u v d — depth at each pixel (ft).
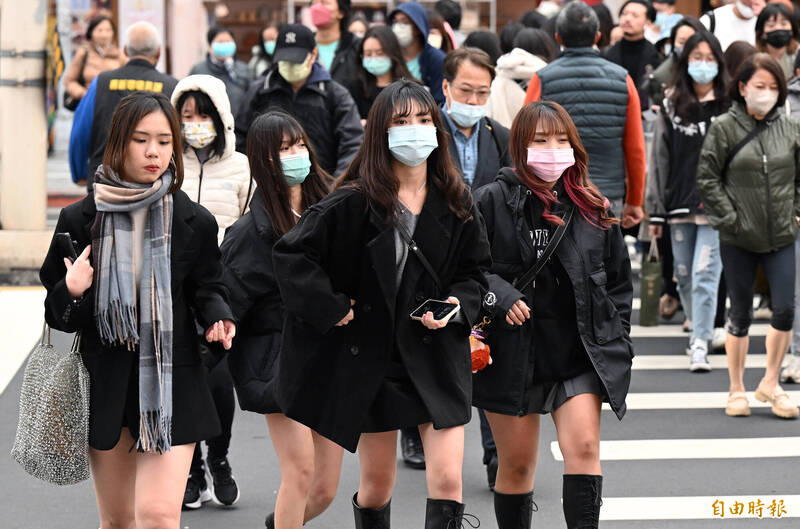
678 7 206.18
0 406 74.84
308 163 49.24
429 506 41.98
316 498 48.47
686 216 84.69
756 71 69.77
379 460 44.39
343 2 97.14
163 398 39.60
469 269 42.80
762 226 69.87
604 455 66.74
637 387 80.89
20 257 111.75
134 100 40.27
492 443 60.70
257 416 75.05
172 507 40.04
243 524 55.93
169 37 174.91
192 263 41.37
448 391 42.04
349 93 79.66
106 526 42.80
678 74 84.23
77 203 41.06
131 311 39.58
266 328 48.39
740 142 70.18
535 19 113.70
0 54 112.47
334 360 42.27
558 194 46.47
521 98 78.18
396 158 40.98
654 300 97.55
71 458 40.04
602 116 73.87
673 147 85.05
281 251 41.42
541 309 45.93
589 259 45.80
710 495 60.08
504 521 48.26
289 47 76.23
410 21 90.84
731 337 73.51
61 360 40.27
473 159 61.77
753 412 75.00
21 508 58.23
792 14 100.01
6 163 112.98
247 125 77.92
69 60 170.09
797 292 79.77
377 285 41.42
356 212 41.11
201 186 59.21
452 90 60.34
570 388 45.70
